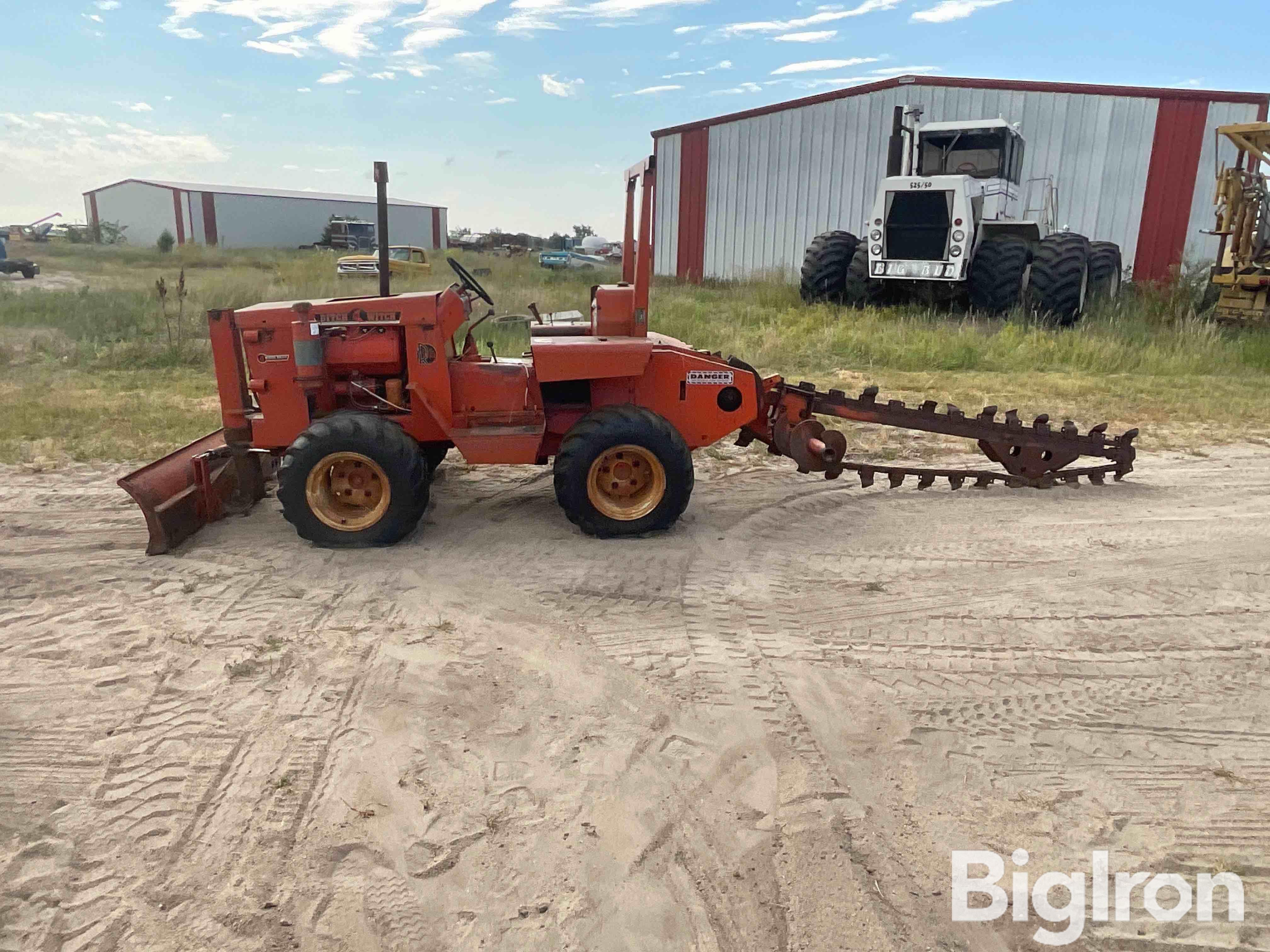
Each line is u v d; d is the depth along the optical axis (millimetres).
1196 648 4137
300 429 5441
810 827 2930
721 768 3211
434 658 3928
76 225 48062
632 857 2789
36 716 3480
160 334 12562
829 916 2590
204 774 3143
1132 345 12117
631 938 2502
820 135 21109
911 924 2568
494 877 2703
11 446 7141
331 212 52594
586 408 5699
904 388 9797
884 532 5609
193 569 4895
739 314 14930
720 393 5590
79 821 2920
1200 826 2957
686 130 22922
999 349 11812
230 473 5691
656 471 5277
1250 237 13906
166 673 3789
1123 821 2979
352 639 4098
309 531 5168
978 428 6344
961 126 14008
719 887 2688
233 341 5410
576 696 3648
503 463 5391
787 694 3691
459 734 3381
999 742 3400
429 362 5281
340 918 2555
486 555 5145
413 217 55781
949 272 13633
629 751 3293
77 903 2602
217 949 2449
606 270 29031
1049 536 5535
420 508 5199
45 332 12703
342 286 18391
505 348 11523
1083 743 3400
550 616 4367
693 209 23281
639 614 4410
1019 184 15258
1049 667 3951
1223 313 14211
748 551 5262
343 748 3281
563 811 2979
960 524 5762
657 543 5348
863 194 20812
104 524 5578
